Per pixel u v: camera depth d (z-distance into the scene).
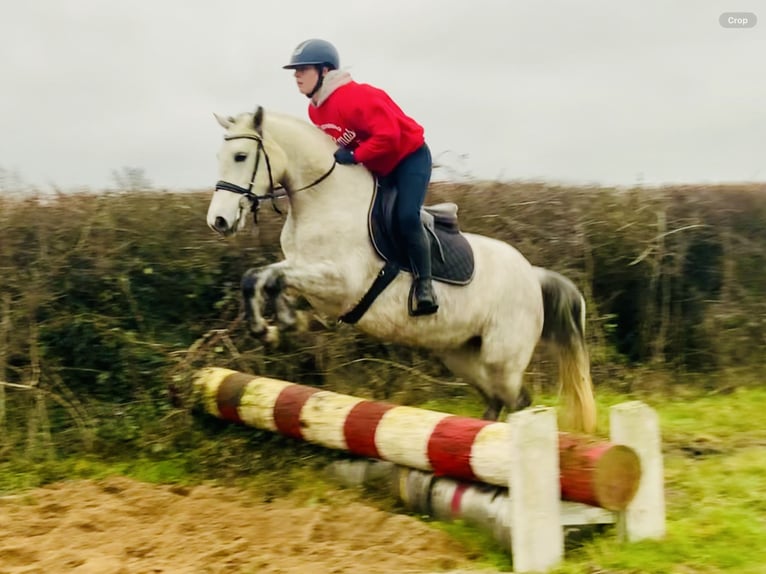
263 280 5.74
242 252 7.93
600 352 9.30
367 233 5.96
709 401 9.00
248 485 6.26
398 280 6.09
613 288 9.92
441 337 6.39
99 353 7.32
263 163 5.88
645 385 9.29
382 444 5.55
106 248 7.41
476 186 9.23
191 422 7.02
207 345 7.32
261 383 6.61
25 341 7.04
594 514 4.84
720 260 10.27
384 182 6.11
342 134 6.07
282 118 5.97
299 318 5.89
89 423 7.00
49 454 6.71
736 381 9.64
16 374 7.13
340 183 5.94
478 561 4.80
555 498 4.63
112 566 4.52
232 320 7.79
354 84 6.03
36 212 7.24
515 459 4.54
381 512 5.46
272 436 6.79
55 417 7.05
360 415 5.79
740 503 5.68
